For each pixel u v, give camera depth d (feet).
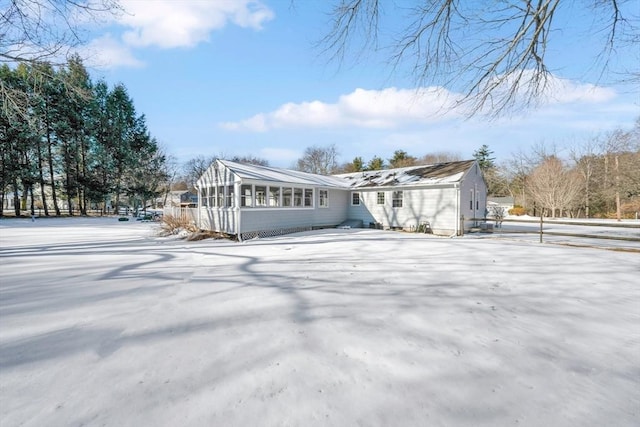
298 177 53.01
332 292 14.01
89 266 20.48
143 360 7.73
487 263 21.04
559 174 92.63
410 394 6.28
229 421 5.43
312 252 26.68
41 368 7.34
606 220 78.33
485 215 56.03
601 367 7.52
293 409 5.77
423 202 48.47
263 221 42.42
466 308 11.84
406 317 10.84
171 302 12.59
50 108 84.89
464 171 46.62
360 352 8.17
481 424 5.40
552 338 9.18
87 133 94.94
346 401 6.03
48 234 45.24
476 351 8.28
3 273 18.19
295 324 10.18
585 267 19.62
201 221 46.14
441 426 5.32
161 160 112.16
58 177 96.07
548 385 6.70
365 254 25.34
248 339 9.01
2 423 5.40
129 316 10.96
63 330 9.69
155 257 24.36
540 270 18.74
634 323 10.41
